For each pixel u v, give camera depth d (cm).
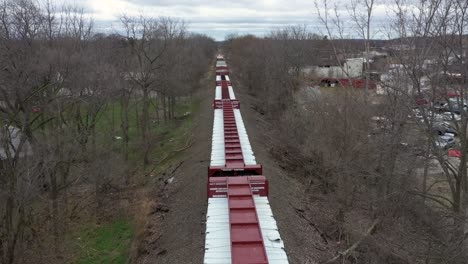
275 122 3794
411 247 1602
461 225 1354
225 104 3491
